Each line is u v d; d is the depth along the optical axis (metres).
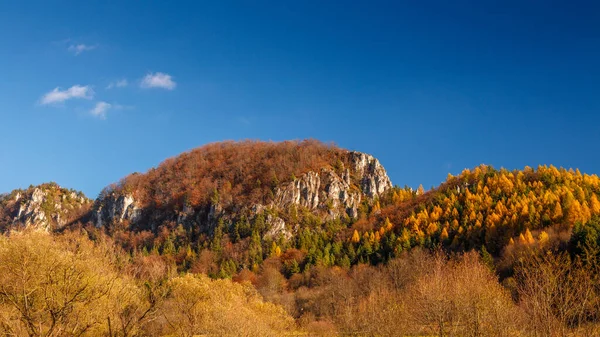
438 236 108.19
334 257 115.56
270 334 41.78
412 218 126.25
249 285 60.31
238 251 139.88
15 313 12.87
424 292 36.25
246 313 41.56
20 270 13.65
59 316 13.05
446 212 123.19
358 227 149.88
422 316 36.44
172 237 165.38
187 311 37.84
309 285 104.06
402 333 39.78
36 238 21.09
